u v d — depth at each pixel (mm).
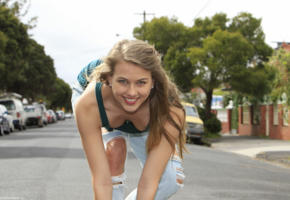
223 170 9242
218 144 20812
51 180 6824
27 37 33312
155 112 2619
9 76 31812
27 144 14352
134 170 8242
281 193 6609
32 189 6066
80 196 5629
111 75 2410
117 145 3086
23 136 20078
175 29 26938
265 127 26547
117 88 2373
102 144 2734
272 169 10562
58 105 103000
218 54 23359
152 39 27719
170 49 26062
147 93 2410
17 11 33438
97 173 2689
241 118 31812
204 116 26031
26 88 45344
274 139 24094
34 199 5430
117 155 3072
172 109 2656
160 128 2646
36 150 11961
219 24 27047
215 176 8141
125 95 2385
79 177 7148
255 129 28656
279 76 14070
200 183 7129
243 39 23812
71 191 5949
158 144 2715
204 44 23891
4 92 41094
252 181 7797
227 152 15938
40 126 34969
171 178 2959
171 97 2662
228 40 23500
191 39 26719
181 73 25297
